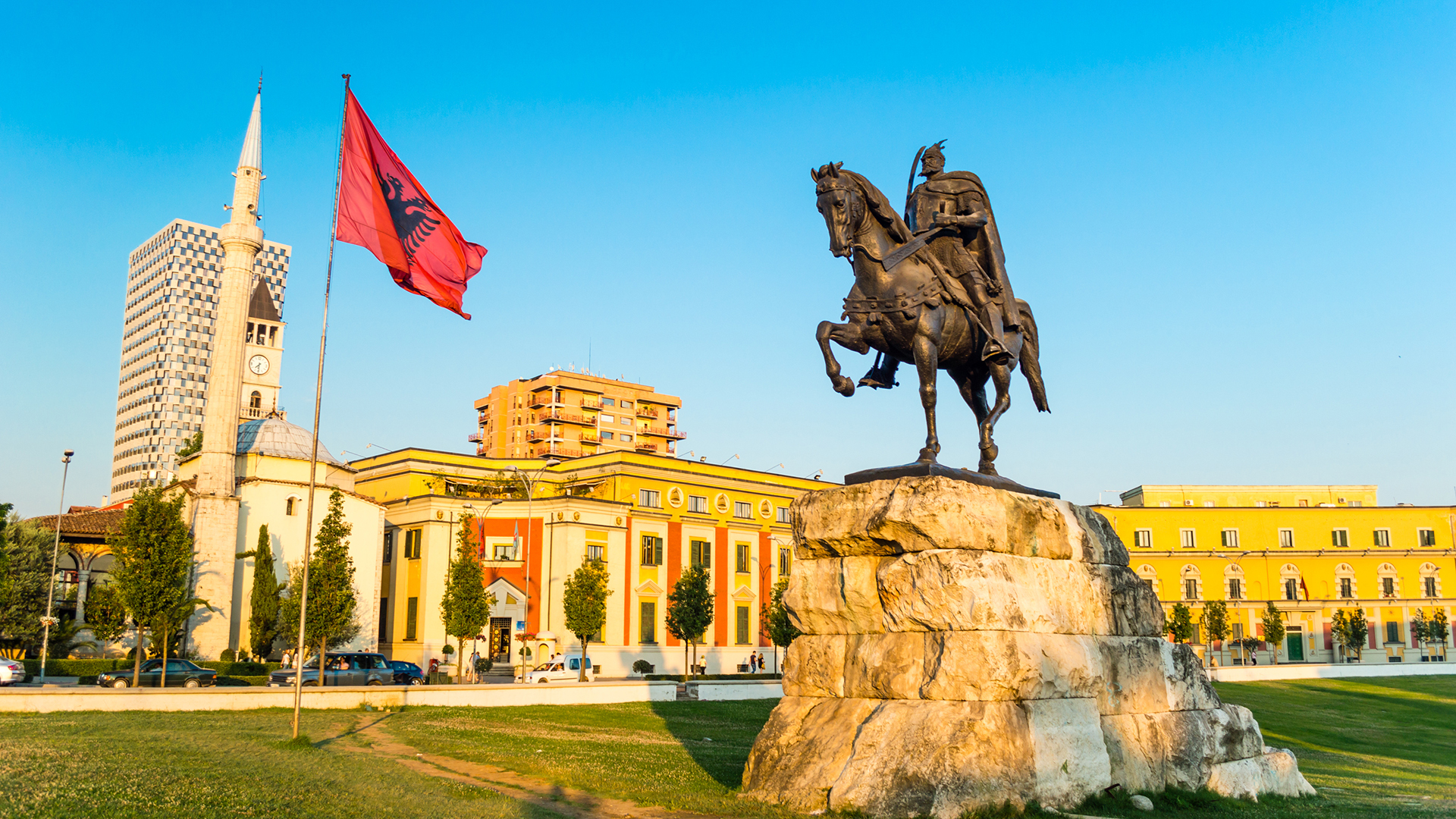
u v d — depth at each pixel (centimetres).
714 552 7906
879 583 1366
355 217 2478
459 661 5659
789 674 1485
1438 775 2838
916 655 1326
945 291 1465
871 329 1455
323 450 6719
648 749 2170
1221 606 9025
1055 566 1421
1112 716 1438
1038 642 1332
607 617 7081
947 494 1327
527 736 2495
